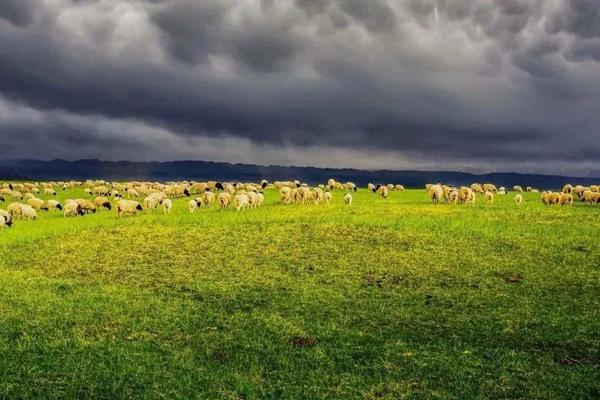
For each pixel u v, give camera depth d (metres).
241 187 81.19
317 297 20.11
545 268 24.12
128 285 22.09
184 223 36.09
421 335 15.94
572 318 17.34
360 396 11.80
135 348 14.48
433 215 39.09
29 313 17.44
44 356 13.62
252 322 17.06
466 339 15.59
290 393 11.84
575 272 23.38
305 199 53.78
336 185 84.69
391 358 14.03
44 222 41.69
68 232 33.44
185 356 14.03
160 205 54.31
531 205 48.56
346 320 17.38
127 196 77.56
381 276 23.25
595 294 20.23
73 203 50.56
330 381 12.59
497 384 12.43
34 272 24.56
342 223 34.19
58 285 21.69
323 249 28.09
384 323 17.12
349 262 25.59
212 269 24.61
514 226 33.34
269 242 29.73
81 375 12.51
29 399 11.23
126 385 12.06
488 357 14.12
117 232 33.16
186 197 71.19
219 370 13.05
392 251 27.45
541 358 13.99
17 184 91.69
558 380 12.61
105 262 26.25
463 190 51.75
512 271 23.78
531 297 19.97
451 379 12.76
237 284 22.02
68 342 14.70
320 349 14.60
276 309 18.64
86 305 18.58
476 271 23.83
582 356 14.24
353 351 14.52
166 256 27.25
